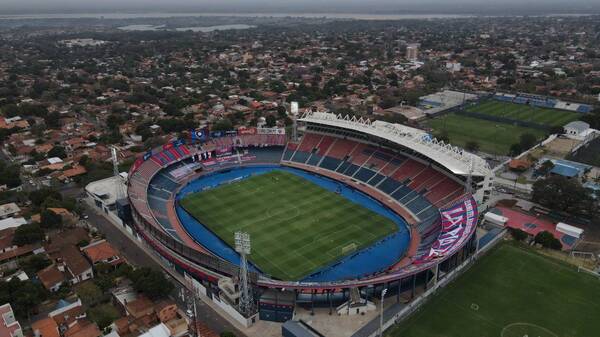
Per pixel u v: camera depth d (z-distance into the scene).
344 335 89.31
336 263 115.62
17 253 116.44
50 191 147.50
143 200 142.50
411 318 94.44
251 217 140.62
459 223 116.38
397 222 137.25
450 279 107.25
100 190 151.88
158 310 93.31
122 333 88.81
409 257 116.06
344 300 99.50
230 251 121.69
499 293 102.38
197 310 98.56
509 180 167.75
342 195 155.75
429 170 153.00
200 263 104.56
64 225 132.88
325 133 190.25
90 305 99.25
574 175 163.88
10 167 171.62
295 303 96.38
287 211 144.50
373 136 174.12
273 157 187.75
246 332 91.75
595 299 100.69
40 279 106.44
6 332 85.38
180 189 162.50
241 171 179.00
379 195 152.62
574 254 118.31
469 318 94.44
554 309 97.38
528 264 113.56
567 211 140.88
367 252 120.69
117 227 135.50
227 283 98.38
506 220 132.62
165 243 112.31
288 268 113.38
